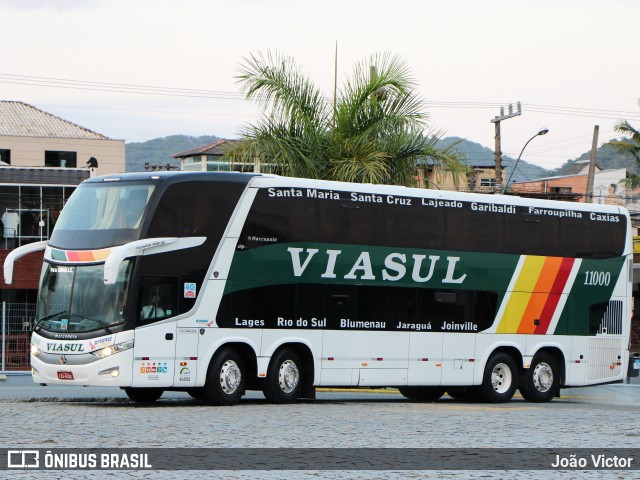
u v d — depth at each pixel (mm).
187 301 25250
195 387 26219
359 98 35125
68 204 26109
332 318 27438
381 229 28469
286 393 26734
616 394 38531
